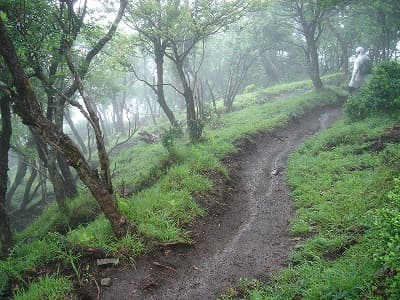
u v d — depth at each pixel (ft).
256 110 61.00
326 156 33.68
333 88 67.15
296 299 16.31
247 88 93.40
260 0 45.85
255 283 18.75
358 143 34.81
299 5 66.85
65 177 40.37
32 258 21.74
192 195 28.55
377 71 41.06
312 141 39.93
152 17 44.98
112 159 59.98
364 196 23.57
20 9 25.70
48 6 28.91
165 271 20.59
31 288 19.11
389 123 36.58
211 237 24.41
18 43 25.31
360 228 20.35
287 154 39.40
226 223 26.32
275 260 20.51
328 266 17.66
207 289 19.15
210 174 32.50
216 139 43.39
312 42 66.80
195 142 42.39
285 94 77.10
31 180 58.03
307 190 27.73
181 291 19.16
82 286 19.39
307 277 17.06
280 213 26.09
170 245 22.31
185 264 21.38
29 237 34.50
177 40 46.39
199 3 44.21
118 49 46.42
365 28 61.93
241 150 40.32
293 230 22.58
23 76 18.35
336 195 25.34
